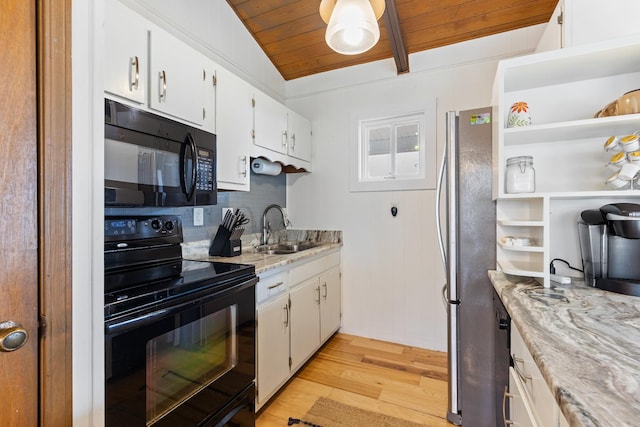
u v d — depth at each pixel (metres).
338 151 2.73
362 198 2.64
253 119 1.99
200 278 1.26
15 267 0.57
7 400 0.56
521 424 0.90
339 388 1.93
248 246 2.42
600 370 0.60
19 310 0.57
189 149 1.44
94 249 0.70
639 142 1.16
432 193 2.39
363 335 2.65
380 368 2.15
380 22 2.17
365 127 2.72
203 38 2.00
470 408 1.54
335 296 2.60
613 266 1.17
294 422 1.62
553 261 1.42
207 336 1.24
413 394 1.86
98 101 0.71
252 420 1.49
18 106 0.57
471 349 1.53
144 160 1.26
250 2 2.19
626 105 1.14
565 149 1.43
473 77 2.25
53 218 0.62
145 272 1.31
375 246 2.59
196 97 1.51
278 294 1.81
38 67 0.60
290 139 2.44
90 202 0.69
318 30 2.37
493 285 1.38
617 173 1.20
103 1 0.72
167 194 1.35
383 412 1.70
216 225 2.12
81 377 0.68
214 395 1.26
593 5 1.22
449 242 1.57
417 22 2.13
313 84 2.82
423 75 2.40
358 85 2.64
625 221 1.10
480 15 2.05
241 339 1.43
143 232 1.37
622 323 0.84
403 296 2.50
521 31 2.11
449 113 1.57
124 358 0.91
